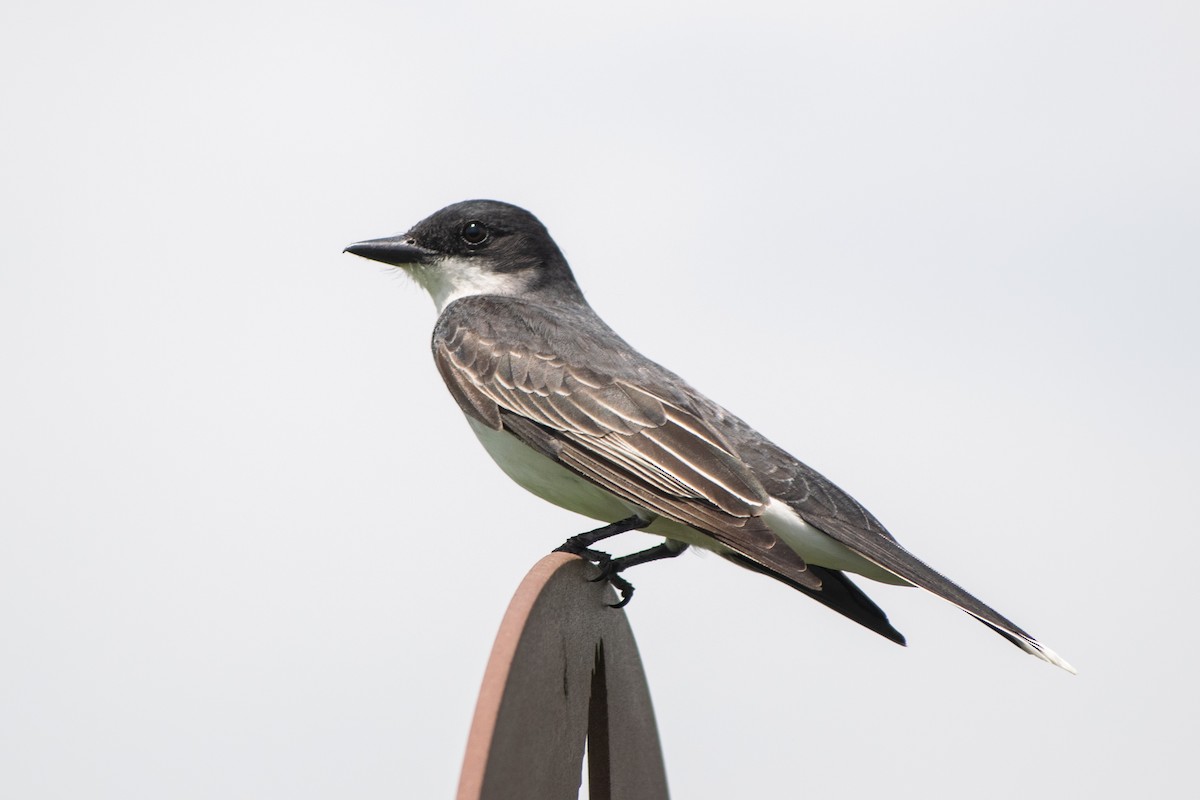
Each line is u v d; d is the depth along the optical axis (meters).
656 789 9.05
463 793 5.90
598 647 8.08
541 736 6.90
